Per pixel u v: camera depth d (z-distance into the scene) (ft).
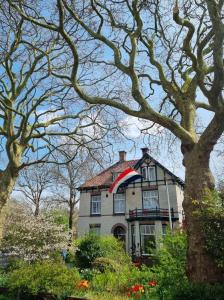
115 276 34.55
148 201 94.99
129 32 30.91
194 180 24.84
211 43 31.94
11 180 40.14
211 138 24.93
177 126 27.02
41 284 28.53
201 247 22.35
